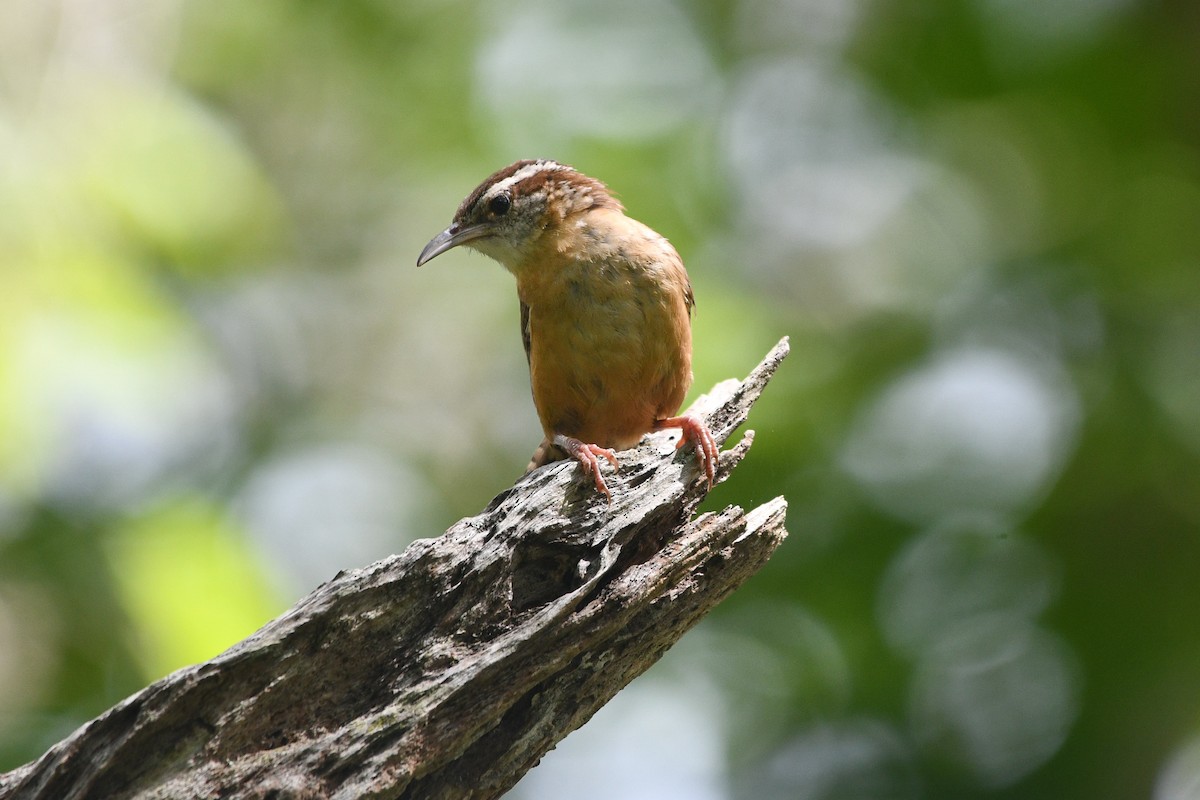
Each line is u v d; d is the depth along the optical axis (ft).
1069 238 48.26
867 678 41.68
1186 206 48.57
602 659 19.89
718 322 46.37
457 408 65.36
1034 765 39.58
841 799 40.55
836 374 46.75
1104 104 49.01
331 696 18.62
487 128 56.24
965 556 43.11
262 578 35.58
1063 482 43.52
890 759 40.68
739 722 43.65
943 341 47.34
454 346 66.90
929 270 51.16
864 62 54.03
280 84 61.16
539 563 20.89
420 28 58.85
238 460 56.75
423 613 19.20
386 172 63.72
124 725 17.52
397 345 67.00
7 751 35.35
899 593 42.73
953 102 50.93
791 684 42.88
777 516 21.48
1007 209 51.44
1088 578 41.91
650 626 20.24
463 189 55.47
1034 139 51.01
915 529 43.27
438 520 57.26
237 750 17.97
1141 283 46.75
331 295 67.10
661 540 21.89
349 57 59.47
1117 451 43.57
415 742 18.07
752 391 25.76
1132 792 38.50
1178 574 41.86
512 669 18.85
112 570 34.71
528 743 19.33
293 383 64.34
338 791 17.65
